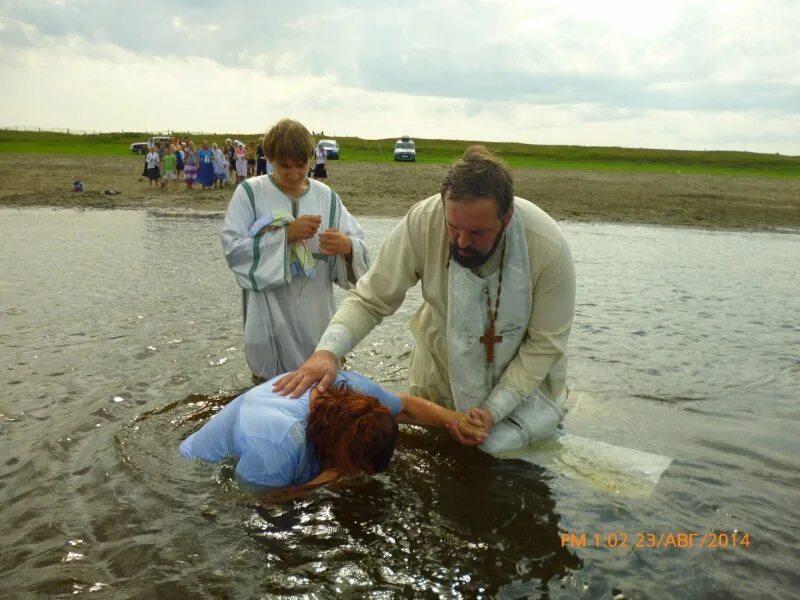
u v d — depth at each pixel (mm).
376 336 6176
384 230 14305
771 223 18469
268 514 3154
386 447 3385
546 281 3717
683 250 12734
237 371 5070
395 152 44906
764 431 4289
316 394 3553
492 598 2629
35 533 2967
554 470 3666
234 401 3711
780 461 3854
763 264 11227
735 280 9594
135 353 5449
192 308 6965
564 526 3127
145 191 22328
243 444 3396
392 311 4066
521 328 3824
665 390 5008
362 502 3281
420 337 4332
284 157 4734
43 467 3539
